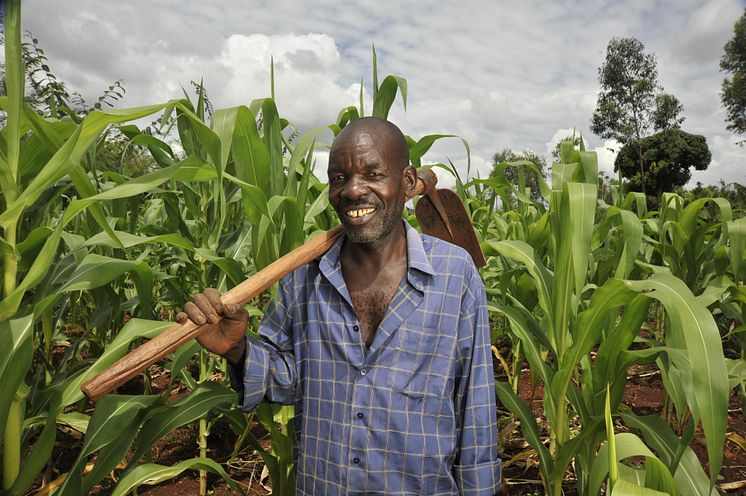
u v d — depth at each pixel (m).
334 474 1.14
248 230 2.34
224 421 2.79
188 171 1.43
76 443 2.55
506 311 2.00
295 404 1.31
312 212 1.96
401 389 1.13
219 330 1.08
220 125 1.38
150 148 2.32
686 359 1.49
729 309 2.67
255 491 2.31
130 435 1.49
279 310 1.32
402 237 1.23
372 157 1.08
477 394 1.21
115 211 2.60
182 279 3.08
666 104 30.84
